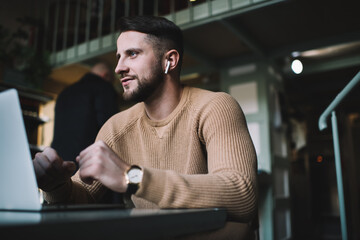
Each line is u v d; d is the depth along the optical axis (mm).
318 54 3875
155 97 1022
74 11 4184
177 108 1004
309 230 5906
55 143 2037
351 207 6195
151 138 1018
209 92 1029
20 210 504
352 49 3723
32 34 4328
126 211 526
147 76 984
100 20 3682
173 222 489
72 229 360
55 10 4230
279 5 2672
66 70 4059
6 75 3621
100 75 2293
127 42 994
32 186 495
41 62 3732
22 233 318
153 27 998
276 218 3688
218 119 885
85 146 1987
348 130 6309
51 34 4219
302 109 5969
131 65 986
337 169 1542
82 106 2049
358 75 1468
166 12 3621
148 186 615
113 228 400
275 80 4234
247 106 3908
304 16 2885
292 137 5230
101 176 623
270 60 3809
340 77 4680
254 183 759
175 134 988
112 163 634
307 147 6293
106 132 1072
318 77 4672
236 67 4039
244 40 3172
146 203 931
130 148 1049
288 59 3980
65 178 820
